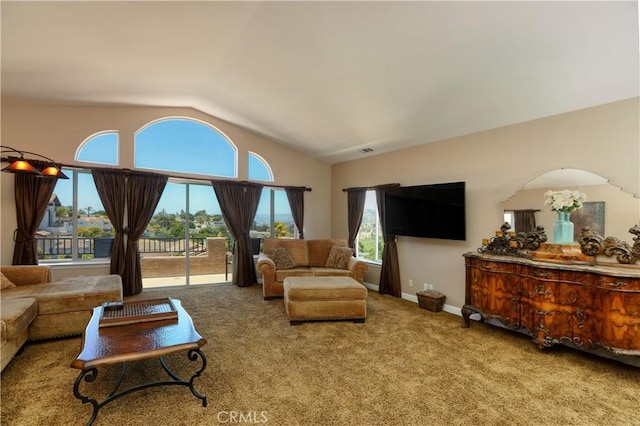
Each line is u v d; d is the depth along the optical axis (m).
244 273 5.55
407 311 4.20
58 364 2.56
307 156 6.50
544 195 3.32
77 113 4.55
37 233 4.37
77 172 4.61
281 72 3.47
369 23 2.45
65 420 1.86
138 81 3.88
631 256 2.64
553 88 2.89
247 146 5.85
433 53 2.69
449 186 4.16
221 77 3.80
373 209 5.78
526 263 2.96
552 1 1.97
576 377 2.45
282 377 2.40
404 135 4.56
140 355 1.84
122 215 4.68
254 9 2.45
